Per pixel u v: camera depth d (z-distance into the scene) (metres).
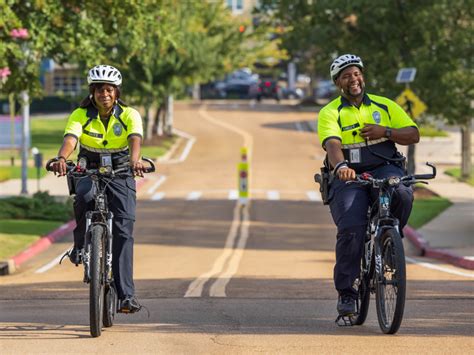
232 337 19.30
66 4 55.22
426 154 119.25
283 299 27.33
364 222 19.72
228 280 34.38
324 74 84.25
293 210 73.12
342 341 18.67
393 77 78.56
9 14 50.19
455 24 78.50
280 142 133.88
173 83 123.31
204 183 94.38
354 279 20.06
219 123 157.00
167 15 60.91
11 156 106.25
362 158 20.12
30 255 49.91
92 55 56.28
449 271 41.34
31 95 57.44
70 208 65.38
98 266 19.25
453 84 77.94
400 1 79.12
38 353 17.88
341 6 77.88
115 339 19.31
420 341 18.55
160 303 26.28
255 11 87.38
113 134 20.75
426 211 68.69
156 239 55.81
